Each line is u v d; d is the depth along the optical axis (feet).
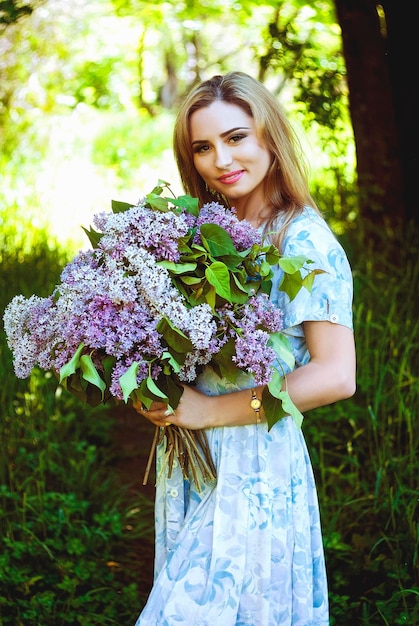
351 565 9.94
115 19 37.09
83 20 36.63
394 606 8.93
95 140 36.76
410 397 12.25
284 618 6.56
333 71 17.19
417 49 14.58
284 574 6.54
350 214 18.12
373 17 16.08
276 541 6.51
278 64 17.89
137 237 6.01
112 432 14.92
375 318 14.48
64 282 6.03
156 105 47.29
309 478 6.94
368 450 12.47
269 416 6.16
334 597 9.33
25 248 19.60
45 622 9.19
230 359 6.08
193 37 36.81
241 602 6.47
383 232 16.29
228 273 5.85
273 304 6.26
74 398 14.55
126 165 33.68
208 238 6.13
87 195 27.96
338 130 17.89
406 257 15.70
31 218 20.18
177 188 31.12
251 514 6.47
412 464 10.83
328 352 6.42
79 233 23.22
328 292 6.42
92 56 39.04
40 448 12.91
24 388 13.71
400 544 10.00
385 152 16.34
